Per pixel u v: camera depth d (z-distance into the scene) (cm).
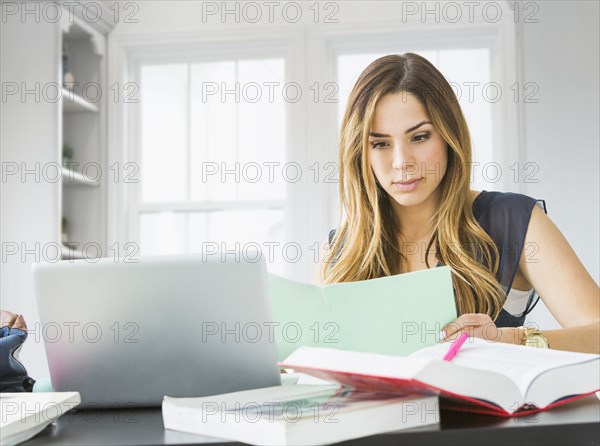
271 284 136
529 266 179
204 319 114
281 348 136
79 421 108
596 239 374
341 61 434
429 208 190
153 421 105
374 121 184
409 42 425
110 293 115
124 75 445
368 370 91
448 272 133
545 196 383
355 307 134
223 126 448
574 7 384
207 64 449
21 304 393
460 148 183
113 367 118
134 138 450
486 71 422
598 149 377
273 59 443
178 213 449
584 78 382
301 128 429
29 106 400
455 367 90
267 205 439
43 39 400
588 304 169
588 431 85
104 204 442
